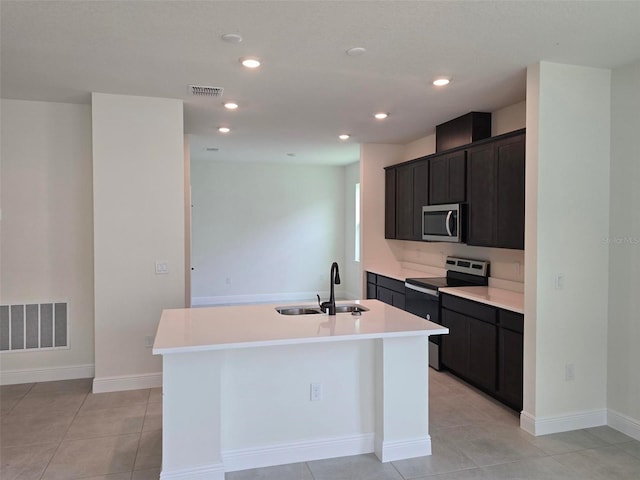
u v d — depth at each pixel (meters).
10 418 3.42
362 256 6.26
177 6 2.29
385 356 2.81
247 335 2.54
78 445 3.00
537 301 3.15
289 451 2.80
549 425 3.19
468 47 2.83
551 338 3.19
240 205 8.41
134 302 3.98
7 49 2.85
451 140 4.79
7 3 2.26
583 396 3.28
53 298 4.22
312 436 2.85
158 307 4.02
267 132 5.47
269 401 2.78
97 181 3.87
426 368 2.89
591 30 2.58
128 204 3.94
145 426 3.29
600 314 3.29
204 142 6.17
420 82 3.52
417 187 5.36
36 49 2.85
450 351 4.35
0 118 4.05
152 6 2.29
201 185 8.21
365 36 2.66
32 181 4.14
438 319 4.52
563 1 2.23
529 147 3.19
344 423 2.90
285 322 2.87
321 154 7.28
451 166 4.64
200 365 2.51
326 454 2.86
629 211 3.14
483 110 4.38
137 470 2.70
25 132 4.11
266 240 8.57
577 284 3.23
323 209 8.88
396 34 2.63
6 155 4.08
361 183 6.24
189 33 2.62
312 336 2.53
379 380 2.87
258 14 2.38
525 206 3.25
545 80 3.10
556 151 3.15
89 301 4.30
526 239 3.24
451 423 3.37
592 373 3.29
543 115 3.11
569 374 3.24
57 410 3.56
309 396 2.84
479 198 4.18
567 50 2.88
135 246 3.96
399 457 2.84
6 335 4.14
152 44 2.78
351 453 2.90
